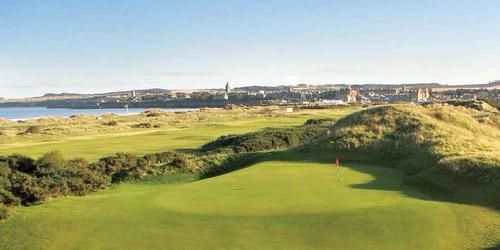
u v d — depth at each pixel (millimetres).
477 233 15438
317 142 36062
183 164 31359
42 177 25375
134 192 23172
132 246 14898
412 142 32250
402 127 36531
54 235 16250
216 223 16531
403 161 29828
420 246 14445
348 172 26766
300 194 20578
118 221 17172
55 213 18609
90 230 16453
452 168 23156
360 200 19094
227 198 20062
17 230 16922
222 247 14531
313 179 24469
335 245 14539
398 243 14648
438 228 15742
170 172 30438
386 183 23328
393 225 15953
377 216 16734
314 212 17328
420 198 19688
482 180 21203
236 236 15352
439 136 32469
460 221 16500
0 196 21000
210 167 31875
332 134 37219
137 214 17891
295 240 14945
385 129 36531
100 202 20250
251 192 21234
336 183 23281
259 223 16406
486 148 29781
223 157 33469
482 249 14227
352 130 36969
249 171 27453
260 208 18141
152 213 17922
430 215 16859
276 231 15680
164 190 22719
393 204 18203
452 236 15188
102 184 27156
